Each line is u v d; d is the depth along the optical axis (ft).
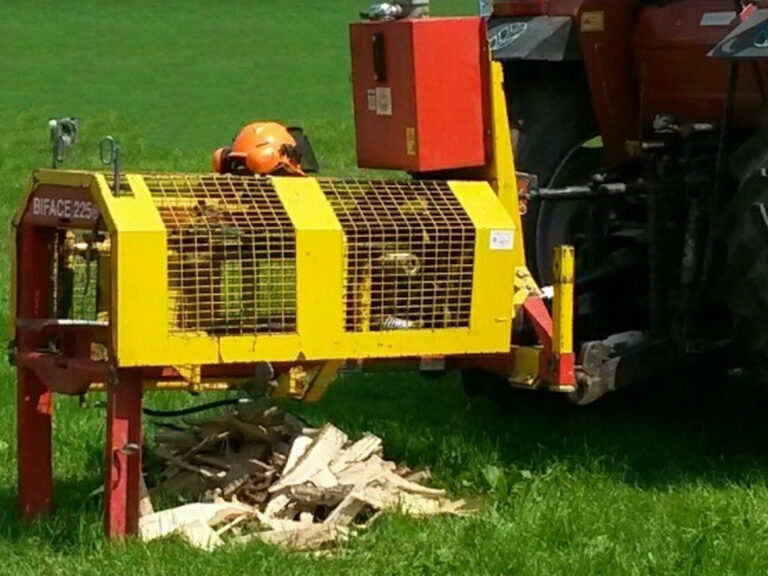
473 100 26.53
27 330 25.12
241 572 22.44
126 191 23.24
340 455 26.99
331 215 24.21
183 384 24.57
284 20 144.97
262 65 121.19
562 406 32.96
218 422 27.48
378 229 24.50
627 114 32.42
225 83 112.37
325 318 24.04
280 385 24.93
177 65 120.98
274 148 27.45
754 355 28.12
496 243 25.39
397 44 26.25
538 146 32.48
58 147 25.58
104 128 91.45
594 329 32.30
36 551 23.65
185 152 82.17
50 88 109.60
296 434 27.55
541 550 23.57
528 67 32.78
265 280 23.66
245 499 26.12
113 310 22.67
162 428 29.09
